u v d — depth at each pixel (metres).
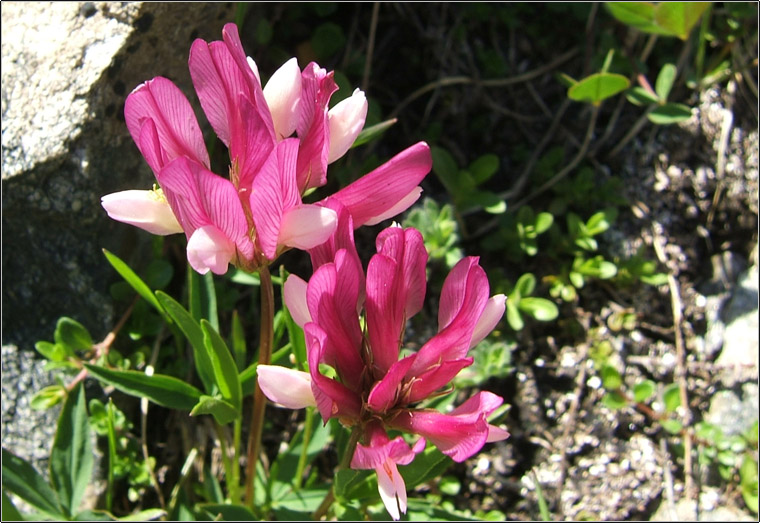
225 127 0.11
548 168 0.22
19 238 0.17
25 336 0.18
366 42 0.22
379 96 0.22
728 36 0.22
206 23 0.18
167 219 0.11
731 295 0.21
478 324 0.11
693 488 0.19
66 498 0.16
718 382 0.20
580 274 0.20
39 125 0.17
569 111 0.22
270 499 0.17
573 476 0.19
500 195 0.21
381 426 0.11
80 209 0.17
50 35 0.17
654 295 0.21
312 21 0.22
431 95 0.22
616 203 0.21
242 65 0.10
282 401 0.11
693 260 0.22
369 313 0.11
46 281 0.18
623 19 0.20
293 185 0.10
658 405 0.20
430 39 0.22
